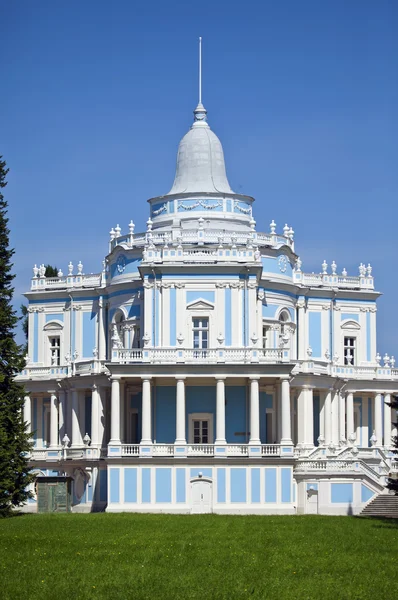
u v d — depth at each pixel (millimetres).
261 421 105750
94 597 54625
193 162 118062
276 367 100438
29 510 109625
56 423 117625
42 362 122000
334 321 123062
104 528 81375
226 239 110250
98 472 105938
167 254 106562
